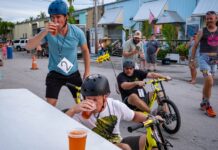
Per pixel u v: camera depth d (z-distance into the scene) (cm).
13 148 134
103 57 547
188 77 1153
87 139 146
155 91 490
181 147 413
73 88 368
